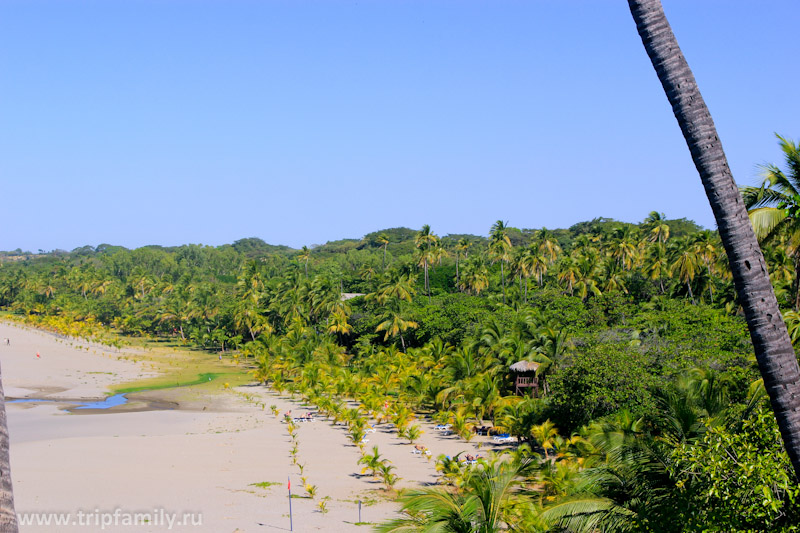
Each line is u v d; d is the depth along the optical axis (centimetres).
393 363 7806
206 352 12025
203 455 4344
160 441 4788
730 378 3089
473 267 11738
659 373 3922
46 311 17038
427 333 8800
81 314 15612
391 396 6962
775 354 897
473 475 1717
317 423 5703
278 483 3634
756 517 1234
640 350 4309
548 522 1584
